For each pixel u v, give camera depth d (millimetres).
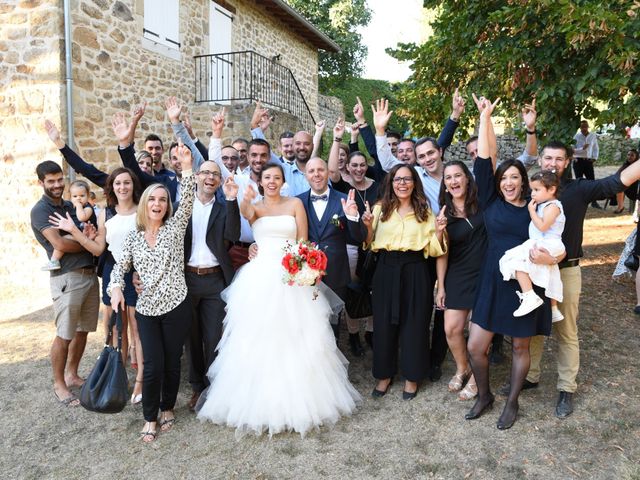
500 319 3037
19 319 5453
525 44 4887
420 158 4125
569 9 3822
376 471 2758
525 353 3088
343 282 3680
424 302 3516
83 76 6969
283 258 3197
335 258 3633
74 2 6777
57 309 3518
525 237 3039
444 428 3164
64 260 3521
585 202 3182
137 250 3064
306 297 3324
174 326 3102
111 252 3625
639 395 3393
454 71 6309
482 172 3273
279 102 12914
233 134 9570
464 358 3639
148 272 3020
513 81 5172
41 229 3443
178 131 4191
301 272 3121
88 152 7090
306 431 3172
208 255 3439
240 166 4844
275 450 2986
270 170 3412
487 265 3166
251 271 3342
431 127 7141
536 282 2891
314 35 14414
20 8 6672
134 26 7961
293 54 14070
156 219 3100
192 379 3570
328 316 3443
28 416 3395
